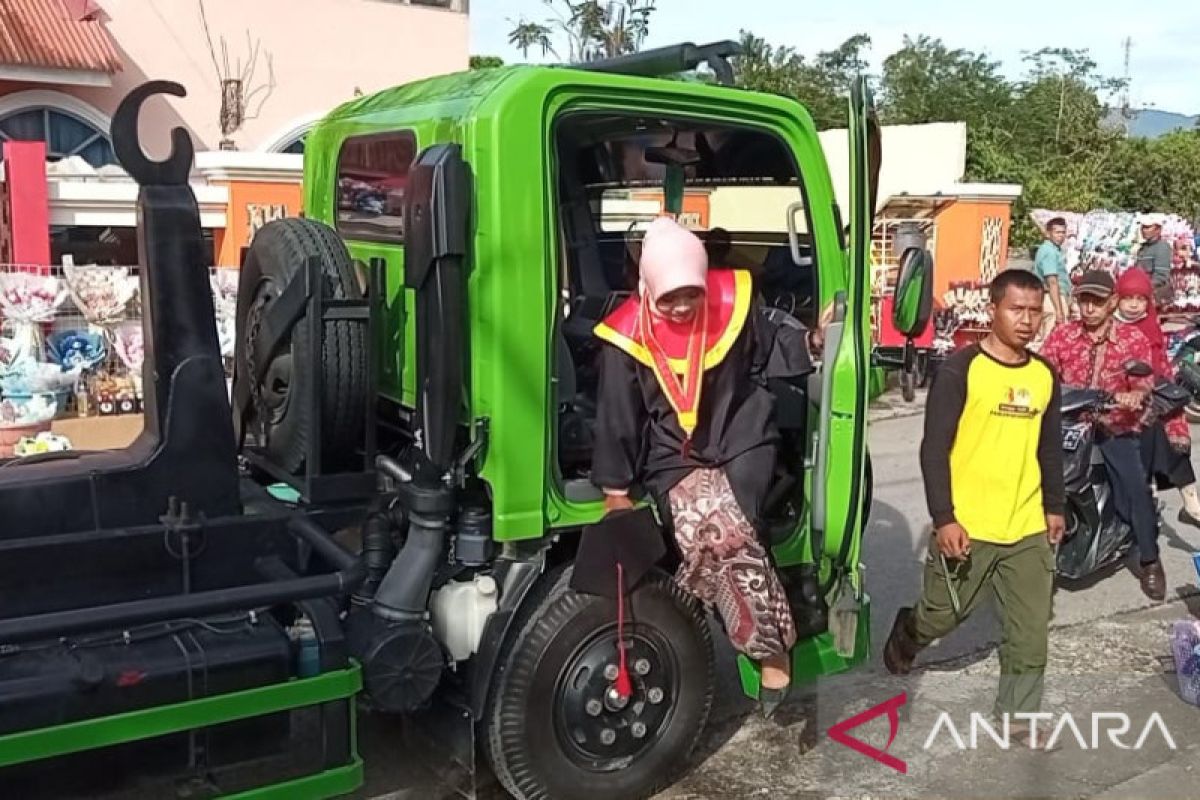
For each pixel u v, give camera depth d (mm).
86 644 3041
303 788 3162
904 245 3904
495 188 3363
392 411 4117
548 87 3436
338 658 3227
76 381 7902
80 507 3191
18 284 7824
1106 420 5918
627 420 3471
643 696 3777
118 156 3178
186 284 3254
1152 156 34219
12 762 2748
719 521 3488
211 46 16719
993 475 4164
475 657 3535
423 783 3988
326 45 17875
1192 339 10922
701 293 3297
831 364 3814
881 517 7379
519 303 3430
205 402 3301
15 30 14539
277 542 3410
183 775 3057
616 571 3498
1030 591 4238
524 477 3502
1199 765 4270
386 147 4047
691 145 4297
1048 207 27969
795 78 26766
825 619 4246
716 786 4051
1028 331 4117
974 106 36000
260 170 10453
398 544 3717
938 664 5180
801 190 4109
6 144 9070
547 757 3643
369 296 3670
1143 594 6176
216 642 3111
